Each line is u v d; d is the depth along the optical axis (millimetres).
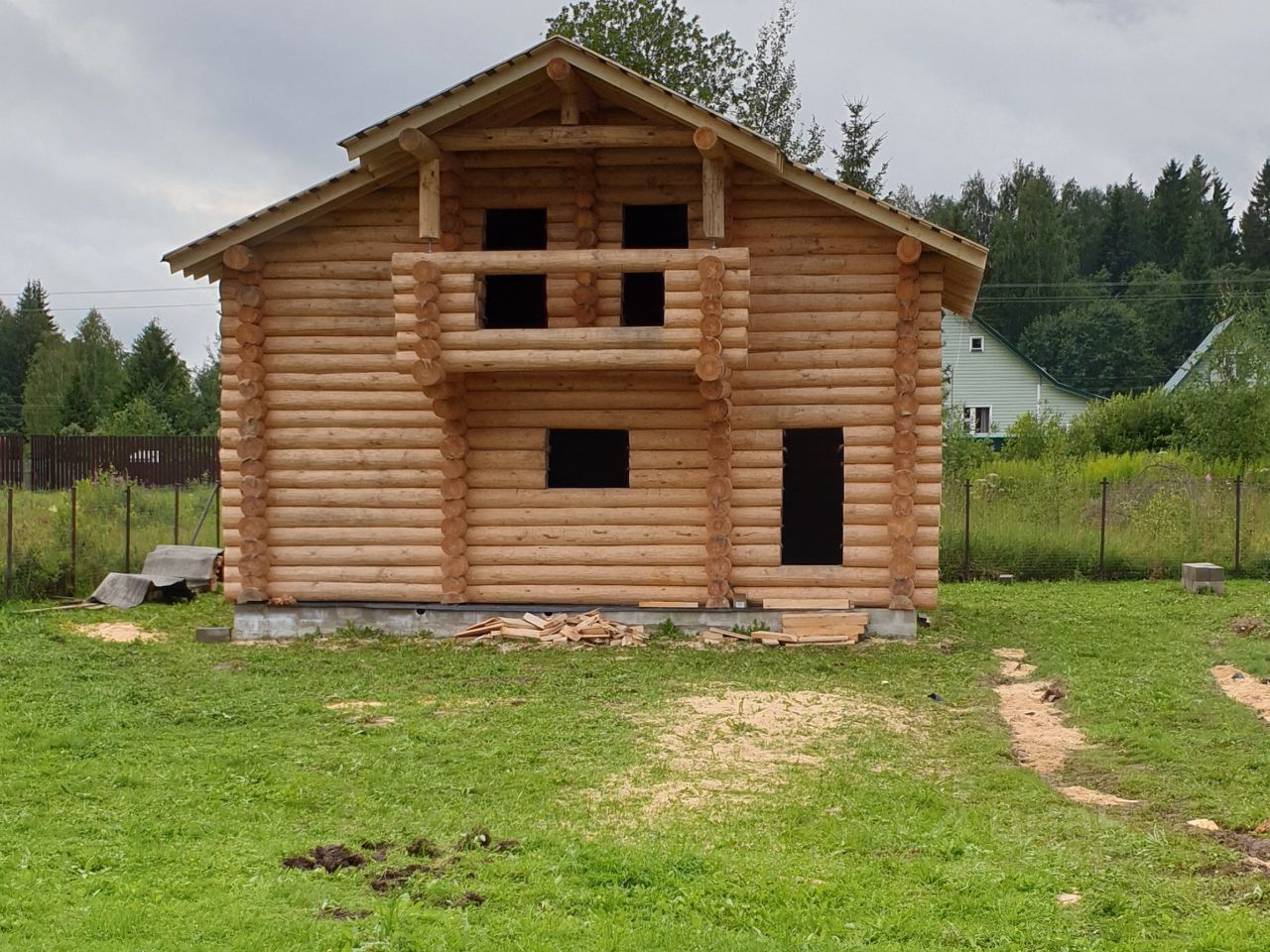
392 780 9805
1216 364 35469
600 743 11031
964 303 18594
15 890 7156
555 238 17078
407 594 17047
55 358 79812
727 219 16703
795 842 8281
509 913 6887
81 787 9547
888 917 6855
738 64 38625
